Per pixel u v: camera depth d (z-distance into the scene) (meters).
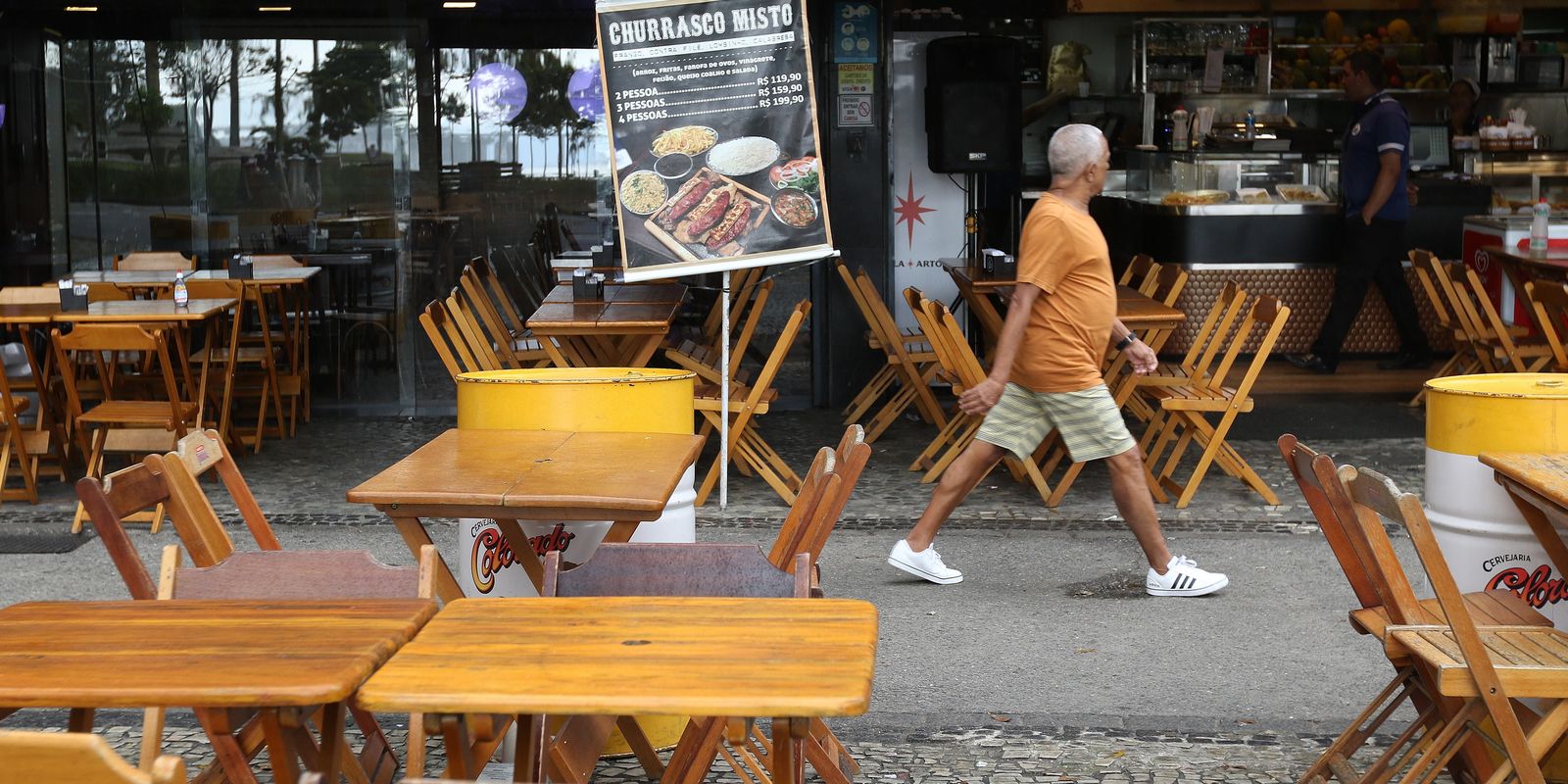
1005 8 12.84
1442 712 3.81
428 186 10.43
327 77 10.35
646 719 4.39
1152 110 12.71
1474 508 4.22
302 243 10.46
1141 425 9.72
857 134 10.31
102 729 4.62
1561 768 4.02
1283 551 6.76
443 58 10.33
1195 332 11.08
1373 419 9.57
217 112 10.39
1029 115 12.98
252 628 2.89
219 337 10.03
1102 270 5.87
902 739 4.59
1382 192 10.39
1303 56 13.50
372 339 10.51
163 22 10.33
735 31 6.94
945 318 7.81
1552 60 13.64
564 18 10.30
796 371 10.59
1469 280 9.73
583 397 4.64
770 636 2.77
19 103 10.38
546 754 3.14
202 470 3.93
